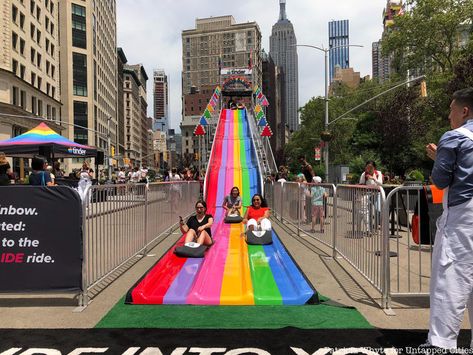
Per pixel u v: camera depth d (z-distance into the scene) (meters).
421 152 39.75
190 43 163.38
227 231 11.06
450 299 3.44
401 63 41.28
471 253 3.38
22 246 5.31
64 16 81.75
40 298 5.73
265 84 145.00
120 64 139.38
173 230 11.82
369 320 4.80
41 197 5.32
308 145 67.56
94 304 5.46
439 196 5.36
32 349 3.99
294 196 12.15
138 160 195.12
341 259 8.16
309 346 4.01
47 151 16.61
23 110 44.09
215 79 160.62
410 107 39.88
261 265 7.35
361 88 65.56
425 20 36.84
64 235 5.33
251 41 155.12
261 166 22.50
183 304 5.46
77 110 83.50
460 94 3.65
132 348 3.99
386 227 5.30
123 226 7.20
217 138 28.05
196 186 16.92
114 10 120.06
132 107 172.38
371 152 40.94
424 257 8.38
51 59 56.28
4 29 40.97
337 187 8.11
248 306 5.38
